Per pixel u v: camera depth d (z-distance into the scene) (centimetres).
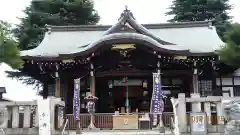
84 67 2283
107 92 2395
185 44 2512
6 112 1369
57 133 1573
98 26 2844
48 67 2284
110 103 2389
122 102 2430
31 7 3584
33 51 2458
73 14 3772
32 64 2345
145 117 1883
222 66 2284
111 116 1928
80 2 3653
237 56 1495
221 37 3366
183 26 2802
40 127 1441
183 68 2306
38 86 3475
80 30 2855
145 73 2277
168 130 1681
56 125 1588
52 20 3525
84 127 1911
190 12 3719
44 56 2173
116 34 2045
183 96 1533
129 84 2364
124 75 2288
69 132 1692
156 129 1756
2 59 1230
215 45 2422
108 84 2375
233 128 952
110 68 2277
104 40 2053
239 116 953
